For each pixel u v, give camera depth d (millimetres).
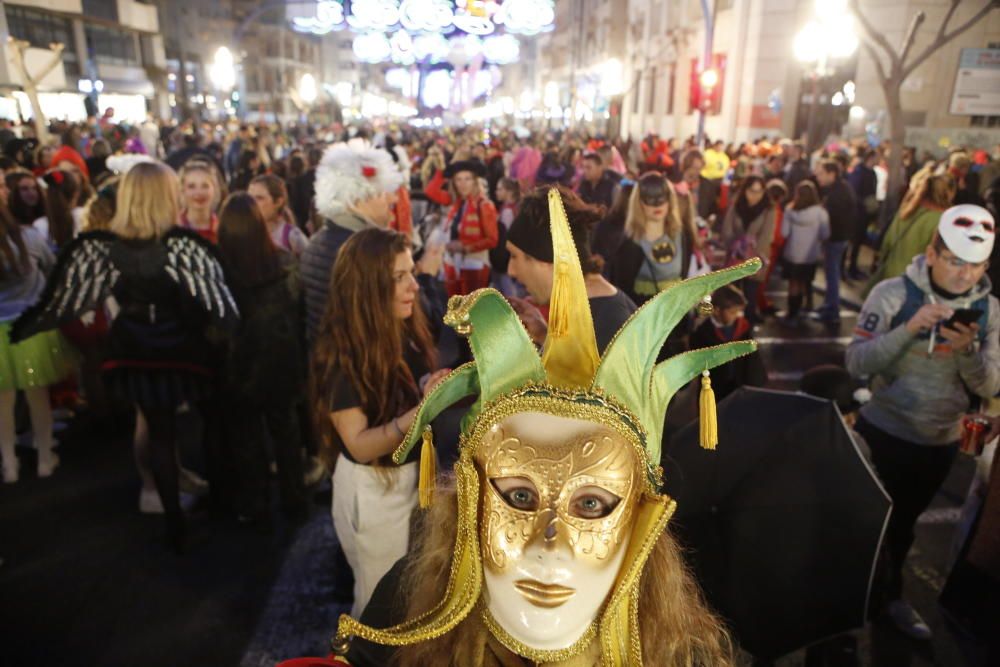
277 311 3443
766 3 19688
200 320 3266
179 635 3066
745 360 3285
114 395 3260
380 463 2281
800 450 2076
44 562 3547
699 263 4125
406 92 42656
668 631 1104
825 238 7535
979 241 2678
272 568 3520
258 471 3717
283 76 66500
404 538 2338
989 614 2529
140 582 3404
